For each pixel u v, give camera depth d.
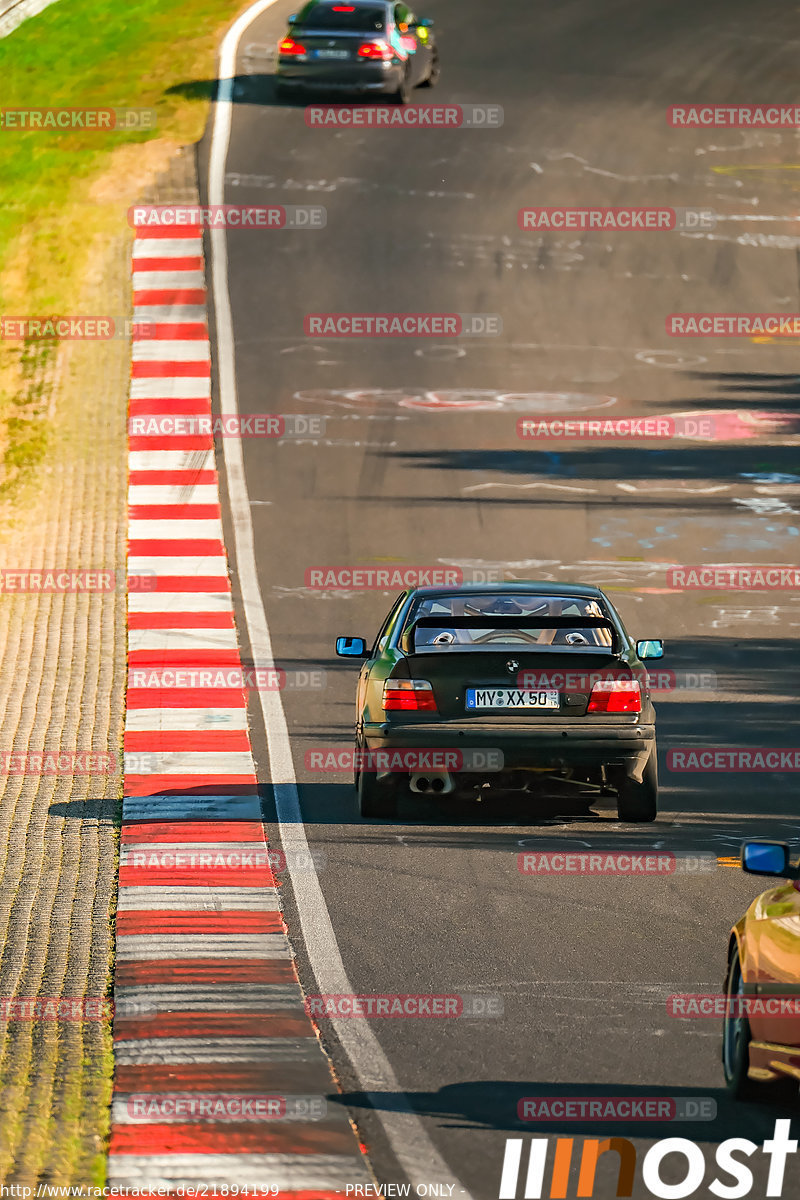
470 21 158.75
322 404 89.69
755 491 79.38
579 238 114.00
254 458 82.44
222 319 100.69
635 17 162.12
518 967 27.86
